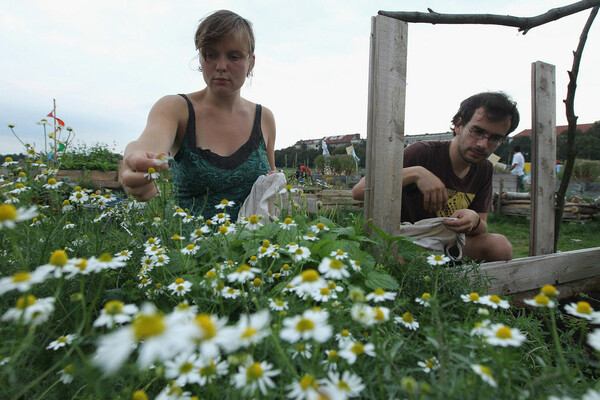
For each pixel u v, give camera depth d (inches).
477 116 95.5
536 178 115.3
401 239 74.2
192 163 90.1
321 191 194.4
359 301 33.1
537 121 114.7
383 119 79.0
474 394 28.3
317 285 34.5
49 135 87.9
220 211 92.7
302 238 63.9
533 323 63.6
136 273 57.9
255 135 98.2
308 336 26.8
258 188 89.0
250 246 60.4
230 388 30.5
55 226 55.0
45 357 42.0
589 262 116.6
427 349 39.6
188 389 37.6
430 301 38.2
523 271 99.8
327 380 28.2
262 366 28.8
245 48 84.0
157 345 18.2
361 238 70.7
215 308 47.1
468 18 72.5
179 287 46.9
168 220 71.8
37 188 61.7
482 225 101.4
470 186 108.7
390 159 81.1
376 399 31.6
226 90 85.7
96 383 27.1
